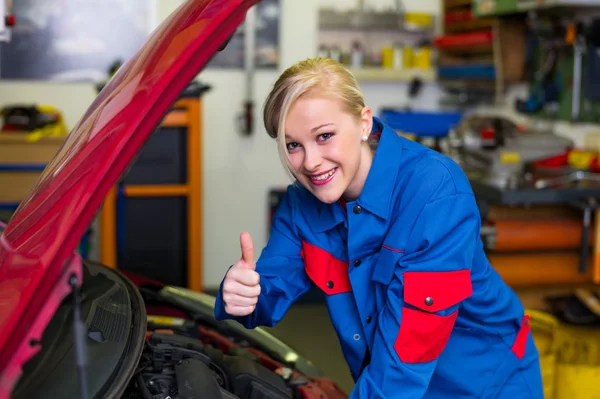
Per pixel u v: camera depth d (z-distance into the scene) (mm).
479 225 1305
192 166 3967
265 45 4730
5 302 893
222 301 1336
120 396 1023
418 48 4969
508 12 3861
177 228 4027
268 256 1481
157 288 1975
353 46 4844
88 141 1022
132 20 4496
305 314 4324
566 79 3893
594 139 3453
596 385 2533
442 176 1278
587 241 2809
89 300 1280
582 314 2779
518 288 3018
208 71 4691
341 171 1218
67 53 4469
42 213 996
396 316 1213
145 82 997
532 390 1531
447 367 1438
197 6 1042
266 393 1370
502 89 4504
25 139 3650
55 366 1040
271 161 4840
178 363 1324
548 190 2814
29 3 4387
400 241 1271
